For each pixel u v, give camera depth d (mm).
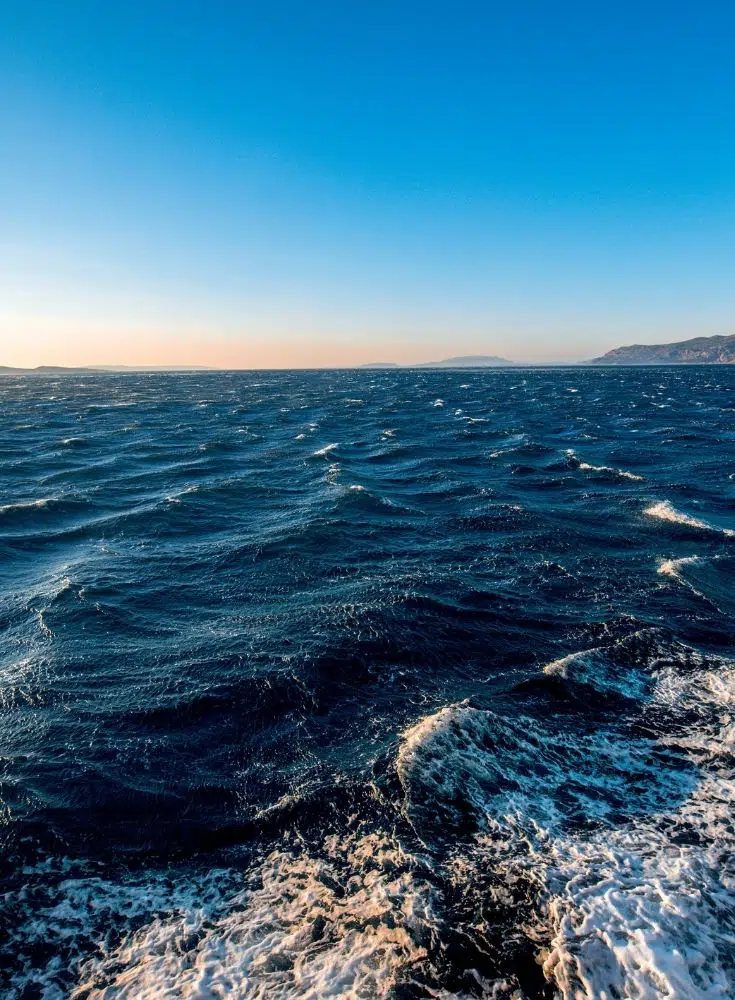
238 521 20812
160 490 25844
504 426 47625
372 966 4797
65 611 12836
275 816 6762
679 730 8266
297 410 66188
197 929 5305
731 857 5859
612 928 4961
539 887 5465
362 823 6555
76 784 7383
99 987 4801
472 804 6773
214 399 85375
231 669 10234
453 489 24859
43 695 9492
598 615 12258
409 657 10586
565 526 18875
